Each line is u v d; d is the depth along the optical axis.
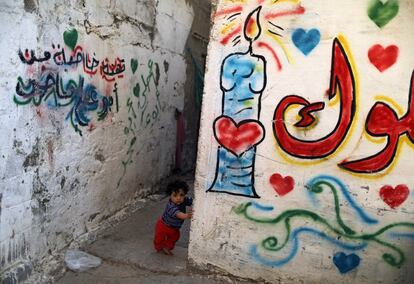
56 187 3.90
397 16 3.24
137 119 5.77
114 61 4.94
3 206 3.17
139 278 3.80
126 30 5.22
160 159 6.79
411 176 3.29
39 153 3.59
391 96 3.28
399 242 3.36
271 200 3.60
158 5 6.20
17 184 3.32
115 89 5.03
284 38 3.46
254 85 3.55
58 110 3.85
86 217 4.55
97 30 4.49
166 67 6.74
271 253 3.66
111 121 4.98
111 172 5.09
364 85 3.33
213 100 3.65
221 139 3.67
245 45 3.55
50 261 3.84
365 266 3.45
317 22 3.39
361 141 3.36
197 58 8.34
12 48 3.14
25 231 3.46
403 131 3.28
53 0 3.64
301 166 3.50
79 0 4.09
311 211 3.52
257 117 3.56
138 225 5.08
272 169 3.57
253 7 3.51
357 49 3.32
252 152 3.60
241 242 3.73
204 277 3.83
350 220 3.44
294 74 3.46
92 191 4.63
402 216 3.33
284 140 3.52
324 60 3.39
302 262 3.59
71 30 3.97
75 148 4.21
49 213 3.81
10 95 3.16
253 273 3.73
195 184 3.79
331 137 3.42
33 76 3.42
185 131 7.92
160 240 4.19
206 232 3.81
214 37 3.61
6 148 3.15
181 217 4.12
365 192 3.38
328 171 3.45
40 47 3.49
